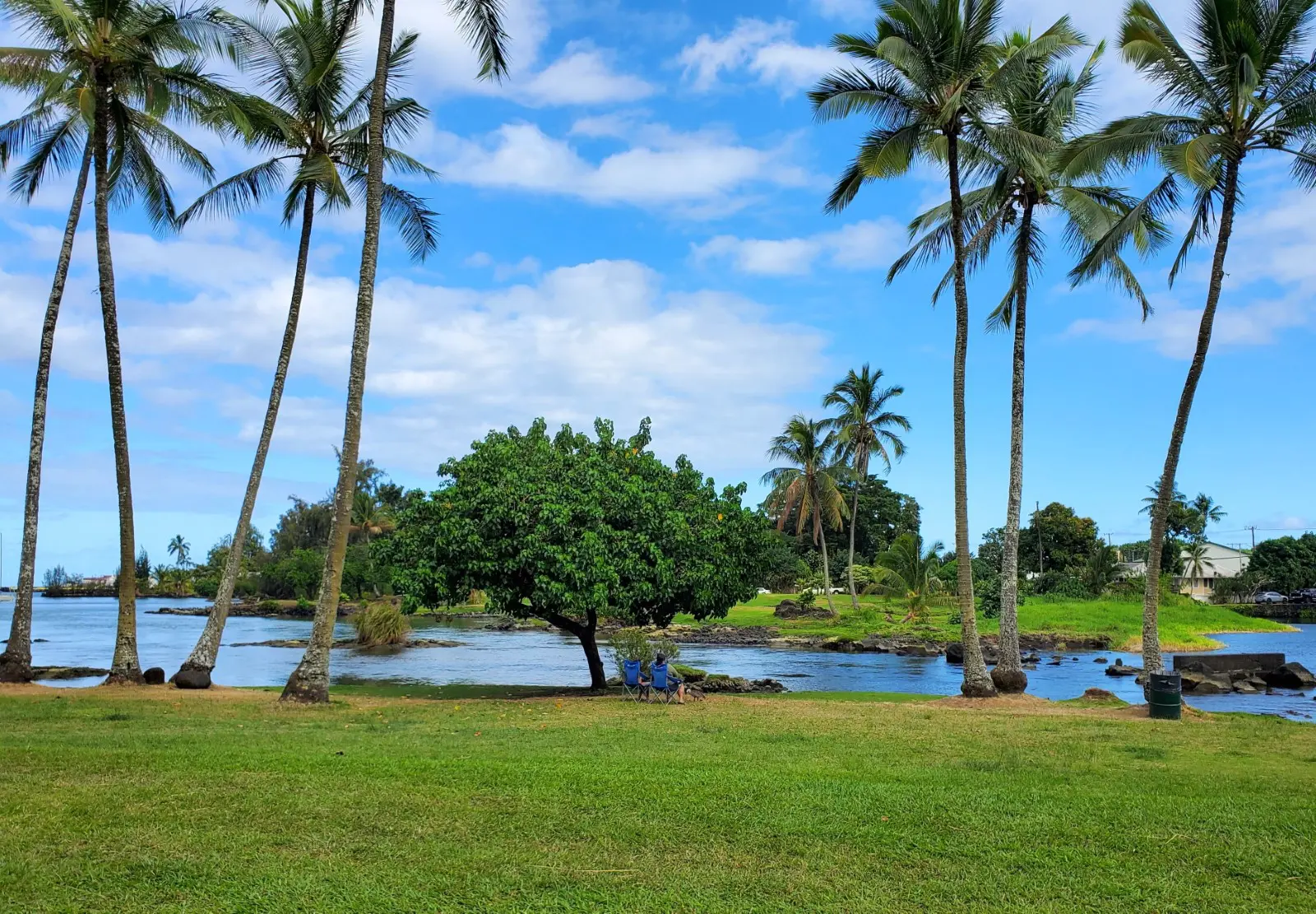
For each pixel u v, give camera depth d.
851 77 20.44
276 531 100.38
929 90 20.03
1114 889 6.09
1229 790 9.36
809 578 82.62
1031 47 18.69
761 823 7.43
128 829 6.84
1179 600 67.25
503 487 20.50
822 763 10.52
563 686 24.94
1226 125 18.75
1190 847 7.04
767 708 17.77
